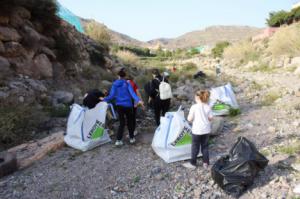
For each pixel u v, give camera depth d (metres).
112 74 15.67
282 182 4.18
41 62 10.52
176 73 18.94
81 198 4.28
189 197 4.12
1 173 5.05
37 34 10.70
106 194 4.34
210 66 28.83
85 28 21.34
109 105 7.61
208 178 4.59
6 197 4.39
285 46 21.06
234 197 4.04
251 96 10.84
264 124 7.11
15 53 9.62
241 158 4.16
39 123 7.47
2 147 6.34
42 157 5.79
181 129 5.35
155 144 5.57
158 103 7.16
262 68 20.97
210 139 6.39
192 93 12.16
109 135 6.99
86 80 12.79
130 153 5.83
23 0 10.53
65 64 12.09
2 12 9.62
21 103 7.71
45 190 4.55
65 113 8.32
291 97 9.64
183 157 5.34
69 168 5.26
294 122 6.89
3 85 8.23
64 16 17.80
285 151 5.18
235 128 7.01
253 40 32.09
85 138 6.09
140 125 7.84
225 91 8.38
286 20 31.69
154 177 4.75
